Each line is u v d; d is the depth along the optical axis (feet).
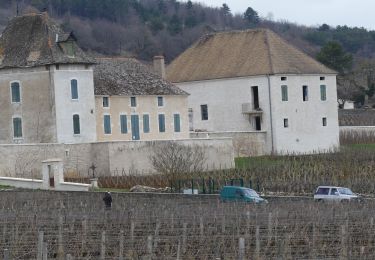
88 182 595.47
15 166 605.73
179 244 316.19
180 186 566.77
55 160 569.23
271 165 635.66
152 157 625.82
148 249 312.09
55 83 649.20
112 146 627.05
